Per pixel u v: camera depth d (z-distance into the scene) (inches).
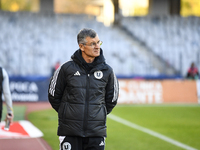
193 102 2050.9
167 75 2306.8
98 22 2923.2
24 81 1898.4
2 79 592.4
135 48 2696.9
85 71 452.8
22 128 1067.9
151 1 3179.1
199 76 2504.9
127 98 1980.8
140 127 1184.2
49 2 2984.7
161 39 2827.3
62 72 455.8
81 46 449.1
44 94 1914.4
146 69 2536.9
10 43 2598.4
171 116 1472.7
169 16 3026.6
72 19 2896.2
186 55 2630.4
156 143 917.8
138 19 2994.6
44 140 904.3
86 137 455.2
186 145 893.2
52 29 2778.1
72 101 449.1
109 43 2711.6
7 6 4566.9
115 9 3048.7
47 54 2561.5
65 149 454.3
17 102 1878.7
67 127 448.5
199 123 1289.4
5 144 832.3
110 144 900.6
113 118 1398.9
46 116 1379.2
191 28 2952.8
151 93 2014.0
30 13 2866.6
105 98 479.8
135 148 852.6
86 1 5595.5
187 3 4633.4
